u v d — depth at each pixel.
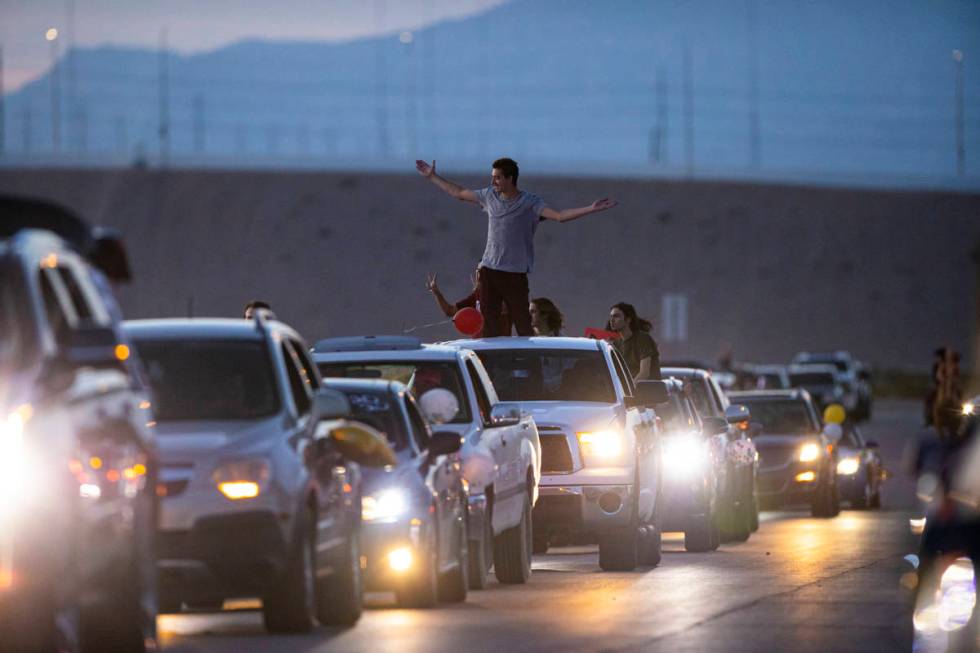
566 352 54.31
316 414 36.28
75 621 25.48
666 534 73.62
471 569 45.00
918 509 94.25
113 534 25.84
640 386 54.22
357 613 37.12
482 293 57.53
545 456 52.12
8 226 27.27
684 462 61.16
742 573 50.53
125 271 29.30
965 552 36.44
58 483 23.67
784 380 191.12
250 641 34.09
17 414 23.59
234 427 34.94
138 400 27.70
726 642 33.94
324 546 36.00
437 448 41.91
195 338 37.00
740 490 68.19
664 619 38.03
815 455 86.19
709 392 70.69
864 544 63.56
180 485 33.56
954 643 34.28
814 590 44.72
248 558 33.59
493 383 53.91
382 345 48.06
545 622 37.47
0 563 23.12
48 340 24.88
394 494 39.78
